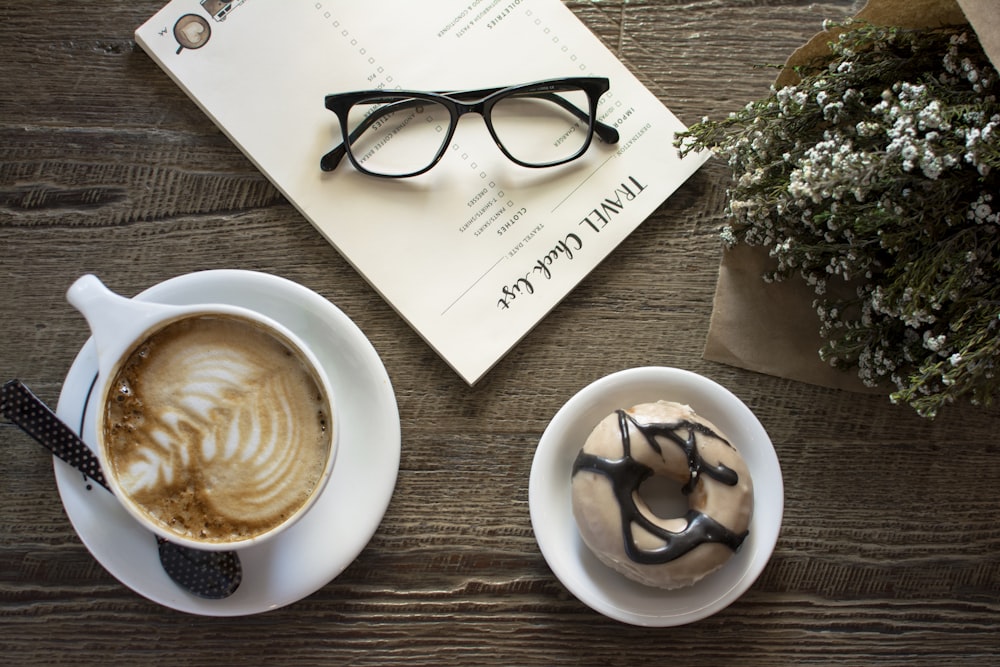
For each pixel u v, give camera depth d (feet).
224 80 2.11
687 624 2.16
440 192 2.14
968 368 1.84
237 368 2.02
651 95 2.16
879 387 2.15
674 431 2.02
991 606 2.16
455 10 2.15
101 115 2.14
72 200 2.14
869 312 2.01
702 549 2.01
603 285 2.16
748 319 2.15
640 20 2.17
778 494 2.06
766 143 1.96
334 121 2.12
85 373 2.04
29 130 2.14
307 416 2.03
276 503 2.02
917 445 2.16
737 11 2.16
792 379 2.16
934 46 1.90
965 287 1.89
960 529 2.16
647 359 2.16
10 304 2.13
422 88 2.15
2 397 2.01
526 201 2.14
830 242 1.99
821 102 1.90
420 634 2.15
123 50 2.15
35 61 2.14
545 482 2.07
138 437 2.01
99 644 2.14
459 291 2.12
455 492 2.15
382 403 2.05
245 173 2.15
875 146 1.88
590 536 2.03
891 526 2.16
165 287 2.01
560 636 2.15
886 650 2.16
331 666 2.15
